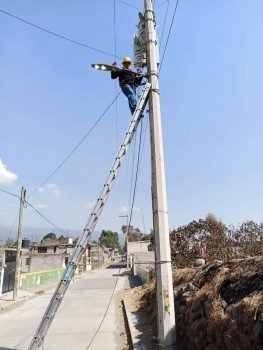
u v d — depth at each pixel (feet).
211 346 20.71
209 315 21.52
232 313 19.10
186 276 34.47
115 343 36.32
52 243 231.09
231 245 45.09
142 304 53.47
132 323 42.42
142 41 32.50
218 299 21.58
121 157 27.43
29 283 106.01
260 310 16.28
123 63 33.14
